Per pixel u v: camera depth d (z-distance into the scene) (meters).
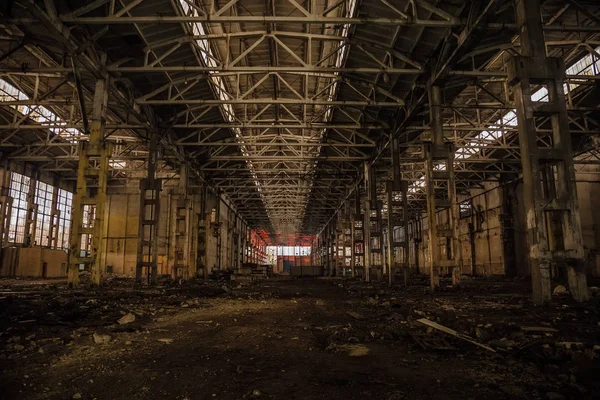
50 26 13.40
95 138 17.23
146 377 4.91
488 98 26.00
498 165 38.41
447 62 16.16
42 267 31.27
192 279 32.03
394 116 25.02
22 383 4.62
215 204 44.09
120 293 15.85
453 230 19.17
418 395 4.24
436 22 14.01
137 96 21.95
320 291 22.31
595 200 30.05
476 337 7.05
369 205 32.31
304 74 20.84
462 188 46.41
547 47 20.80
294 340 7.32
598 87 21.77
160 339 7.29
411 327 8.27
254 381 4.77
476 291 19.16
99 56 17.25
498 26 13.48
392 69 17.52
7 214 31.86
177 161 33.94
